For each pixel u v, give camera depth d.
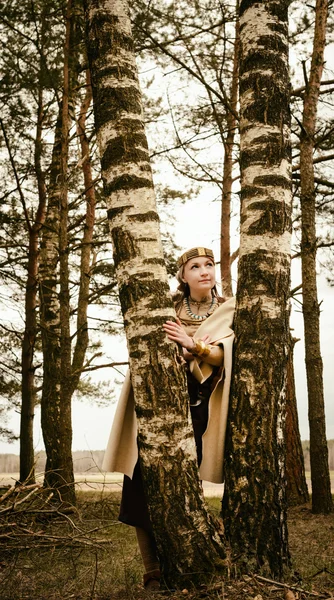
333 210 10.62
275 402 3.20
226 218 11.36
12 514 4.56
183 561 2.89
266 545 3.03
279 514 3.09
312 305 8.68
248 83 3.58
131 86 3.35
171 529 2.91
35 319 11.79
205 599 2.75
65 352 8.03
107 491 10.44
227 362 3.28
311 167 8.79
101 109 3.33
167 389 3.00
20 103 9.55
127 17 3.47
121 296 3.14
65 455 7.63
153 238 3.16
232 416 3.22
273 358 3.24
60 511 4.89
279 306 3.31
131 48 3.44
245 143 3.54
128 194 3.18
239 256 3.48
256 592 2.78
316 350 8.59
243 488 3.10
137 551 4.81
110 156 3.25
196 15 10.27
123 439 3.46
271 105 3.52
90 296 11.73
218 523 3.11
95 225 12.74
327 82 9.55
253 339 3.27
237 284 3.45
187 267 3.70
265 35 3.59
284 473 3.19
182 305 3.74
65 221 8.05
